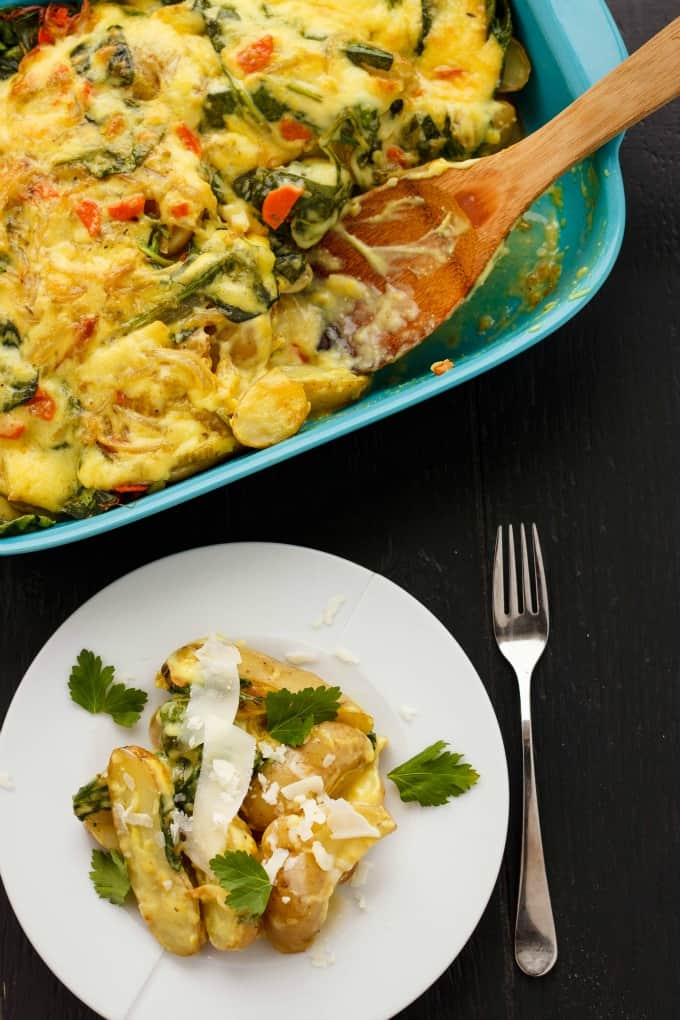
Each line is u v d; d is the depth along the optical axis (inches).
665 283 34.4
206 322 31.2
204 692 31.3
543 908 32.3
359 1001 31.0
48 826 31.8
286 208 31.5
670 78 30.8
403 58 32.1
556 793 33.1
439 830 31.7
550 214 33.8
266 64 31.2
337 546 33.8
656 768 33.2
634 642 33.6
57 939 31.3
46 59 31.5
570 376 34.3
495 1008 32.4
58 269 30.7
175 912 30.5
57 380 31.0
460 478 34.0
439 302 32.5
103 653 32.3
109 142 31.1
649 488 34.0
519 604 33.4
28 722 32.0
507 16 32.7
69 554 33.6
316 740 31.1
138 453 31.0
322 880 30.1
